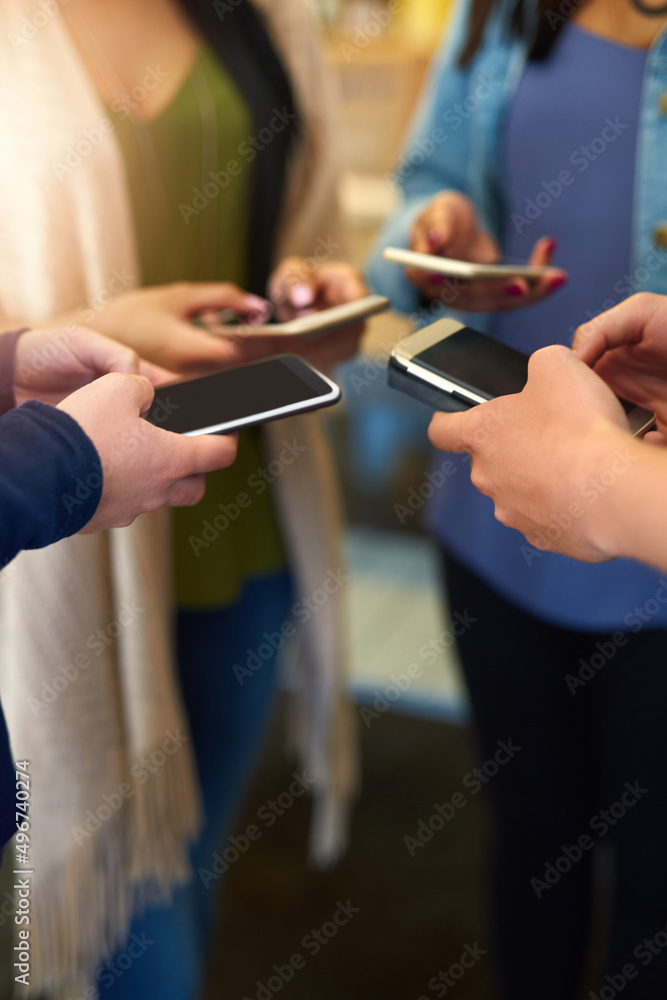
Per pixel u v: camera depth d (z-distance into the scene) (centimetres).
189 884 112
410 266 91
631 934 94
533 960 107
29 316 90
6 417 52
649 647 90
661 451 50
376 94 268
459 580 107
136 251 97
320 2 263
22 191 87
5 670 95
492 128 100
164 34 98
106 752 96
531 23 92
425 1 258
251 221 104
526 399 57
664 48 83
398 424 356
